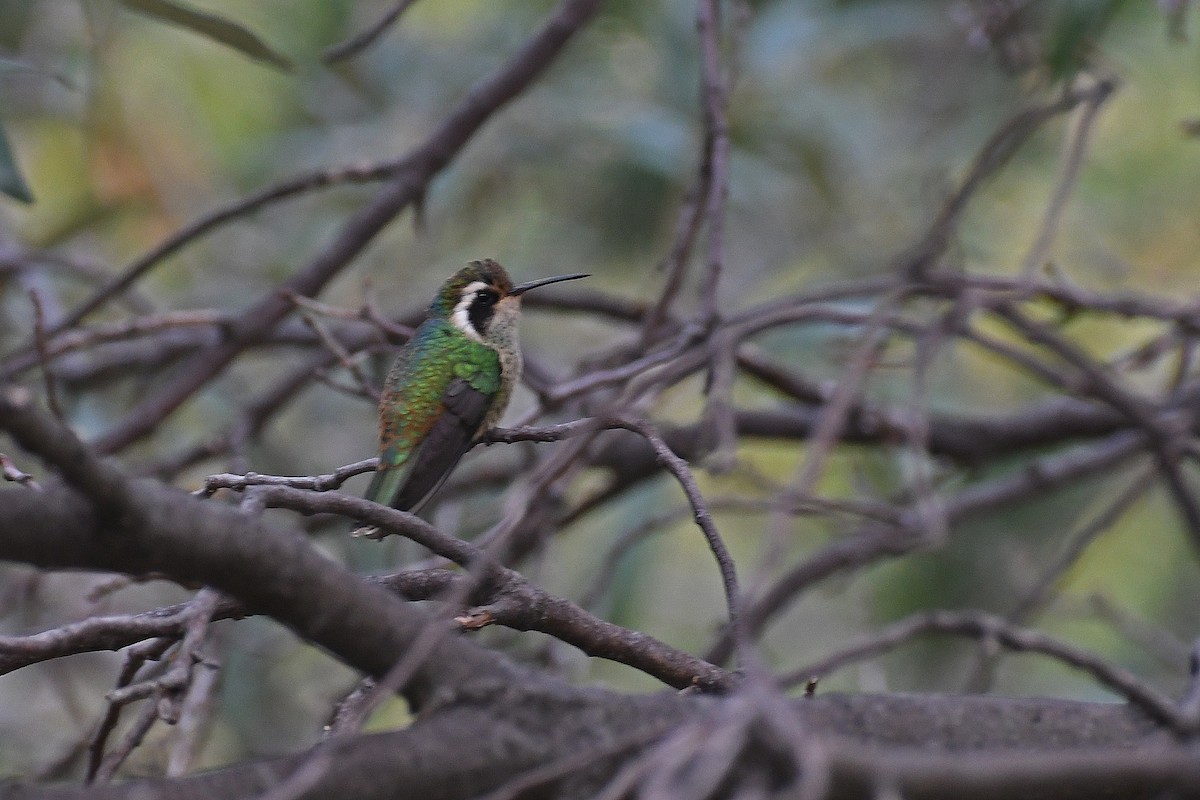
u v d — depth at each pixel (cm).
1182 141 1333
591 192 1343
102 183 1333
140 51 1358
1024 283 869
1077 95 883
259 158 1367
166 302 1387
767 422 1116
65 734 1093
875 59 1397
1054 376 925
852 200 1366
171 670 428
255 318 1009
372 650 407
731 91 906
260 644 1098
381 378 1095
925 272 893
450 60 1384
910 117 1366
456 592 412
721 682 517
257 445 1154
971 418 1120
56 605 1104
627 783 330
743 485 1283
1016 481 1070
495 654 423
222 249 1385
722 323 821
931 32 1338
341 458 1303
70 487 359
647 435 559
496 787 399
